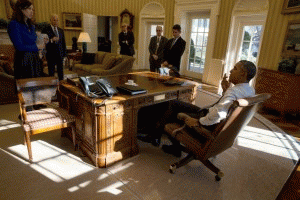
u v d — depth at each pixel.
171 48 4.82
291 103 4.22
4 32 7.55
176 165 2.40
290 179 2.40
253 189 2.21
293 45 4.52
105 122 2.29
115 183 2.20
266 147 3.11
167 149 2.84
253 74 1.90
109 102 2.21
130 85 2.75
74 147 2.73
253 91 1.99
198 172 2.47
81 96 2.36
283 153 2.96
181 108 2.78
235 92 1.88
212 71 6.91
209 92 5.94
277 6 4.92
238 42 6.23
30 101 2.65
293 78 4.05
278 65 4.93
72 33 9.27
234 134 2.09
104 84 2.37
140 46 9.21
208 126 2.20
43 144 2.87
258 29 5.70
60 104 3.04
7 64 4.30
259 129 3.72
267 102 4.62
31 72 3.25
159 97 2.78
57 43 4.47
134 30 9.13
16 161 2.46
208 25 7.21
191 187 2.21
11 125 3.34
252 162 2.71
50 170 2.34
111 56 6.41
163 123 2.80
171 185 2.22
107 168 2.44
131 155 2.69
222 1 6.37
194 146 2.16
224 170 2.52
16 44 2.95
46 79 2.72
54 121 2.48
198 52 7.77
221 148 2.16
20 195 1.97
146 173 2.39
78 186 2.12
